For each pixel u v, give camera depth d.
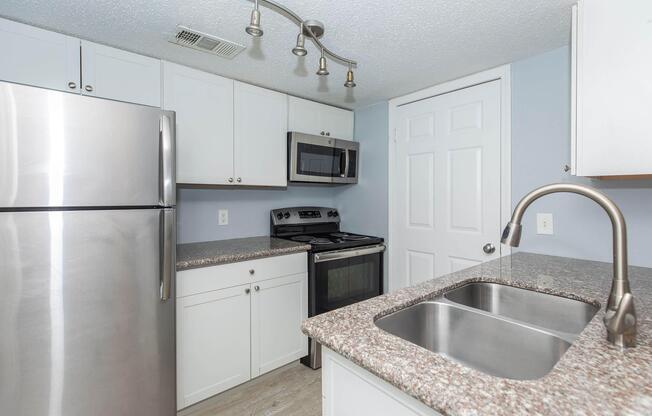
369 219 2.85
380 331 0.83
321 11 1.41
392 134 2.65
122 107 1.34
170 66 1.92
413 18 1.47
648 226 1.51
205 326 1.79
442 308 1.12
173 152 1.49
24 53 1.50
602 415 0.49
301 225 2.83
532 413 0.50
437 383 0.59
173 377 1.52
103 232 1.30
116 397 1.35
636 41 1.22
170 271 1.47
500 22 1.51
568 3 1.36
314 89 2.43
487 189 2.09
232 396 1.92
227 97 2.17
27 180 1.15
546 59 1.82
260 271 2.01
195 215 2.35
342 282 2.38
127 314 1.37
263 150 2.36
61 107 1.20
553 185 0.79
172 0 1.35
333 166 2.72
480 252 2.13
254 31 1.17
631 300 0.71
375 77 2.20
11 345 1.14
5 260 1.12
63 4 1.38
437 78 2.22
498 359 0.98
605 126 1.30
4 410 1.14
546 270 1.50
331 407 0.85
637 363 0.65
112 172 1.32
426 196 2.43
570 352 0.70
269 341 2.06
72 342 1.25
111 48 1.73
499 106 2.02
